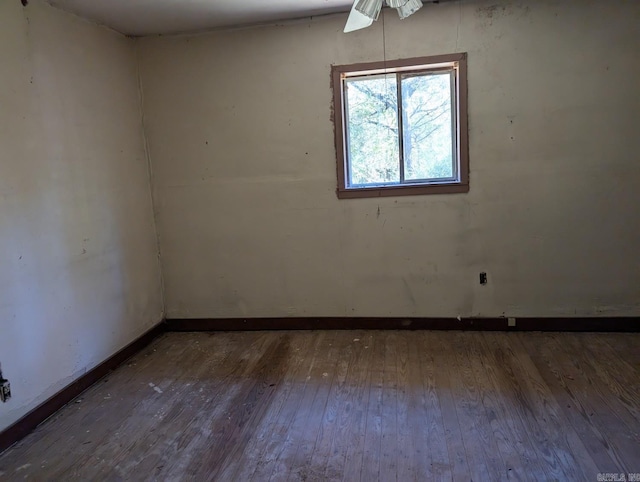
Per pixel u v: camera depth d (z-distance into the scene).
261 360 3.33
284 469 2.13
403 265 3.66
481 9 3.29
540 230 3.45
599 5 3.17
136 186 3.69
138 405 2.78
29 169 2.63
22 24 2.61
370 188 3.60
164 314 3.99
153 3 2.97
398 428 2.40
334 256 3.74
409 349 3.37
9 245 2.48
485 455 2.15
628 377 2.78
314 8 3.29
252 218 3.80
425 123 3.54
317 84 3.56
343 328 3.81
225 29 3.60
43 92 2.75
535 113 3.34
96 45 3.26
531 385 2.75
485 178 3.46
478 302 3.60
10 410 2.45
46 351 2.70
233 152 3.74
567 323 3.50
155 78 3.74
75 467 2.22
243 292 3.90
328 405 2.67
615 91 3.23
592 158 3.32
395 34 3.42
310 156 3.65
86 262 3.07
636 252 3.35
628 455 2.09
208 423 2.55
